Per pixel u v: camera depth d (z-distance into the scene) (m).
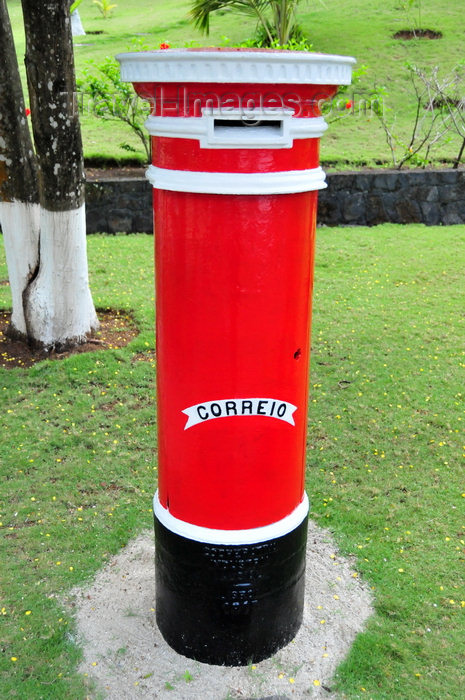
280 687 2.66
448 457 4.28
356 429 4.61
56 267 5.48
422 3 17.38
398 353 5.74
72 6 5.35
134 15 22.88
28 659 2.80
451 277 7.64
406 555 3.41
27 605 3.08
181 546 2.59
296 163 2.17
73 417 4.73
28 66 4.86
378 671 2.74
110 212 9.32
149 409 4.85
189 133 2.07
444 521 3.68
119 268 7.83
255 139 2.05
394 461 4.25
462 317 6.52
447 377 5.32
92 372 5.32
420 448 4.38
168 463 2.57
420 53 14.38
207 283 2.25
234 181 2.10
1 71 5.06
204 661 2.76
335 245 8.84
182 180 2.14
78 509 3.79
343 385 5.21
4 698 2.62
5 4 5.09
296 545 2.69
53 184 5.21
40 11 4.71
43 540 3.53
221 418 2.40
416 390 5.11
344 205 9.83
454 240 9.06
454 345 5.89
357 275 7.75
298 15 17.36
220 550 2.54
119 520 3.70
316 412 4.82
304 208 2.27
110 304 6.64
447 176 9.80
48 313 5.61
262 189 2.11
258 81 1.96
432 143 10.77
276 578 2.65
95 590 3.18
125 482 4.03
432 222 10.02
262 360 2.34
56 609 3.06
